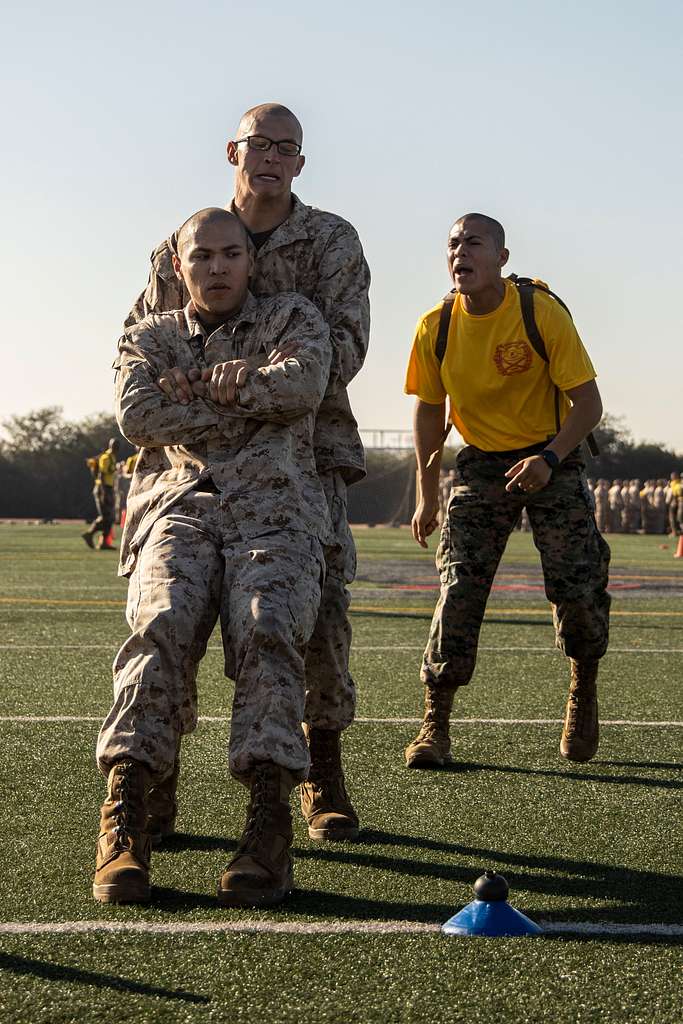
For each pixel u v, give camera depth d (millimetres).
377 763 5617
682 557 26703
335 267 4363
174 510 4035
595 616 5555
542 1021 2768
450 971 3043
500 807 4844
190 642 3758
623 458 82000
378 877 3891
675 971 3068
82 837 4301
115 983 2949
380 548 28438
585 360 5355
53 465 72000
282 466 4051
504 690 7707
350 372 4332
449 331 5535
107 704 6992
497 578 18719
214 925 3361
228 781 5223
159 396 4070
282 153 4336
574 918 3488
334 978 2992
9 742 5891
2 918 3418
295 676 3691
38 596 14258
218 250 4121
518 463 5203
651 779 5348
